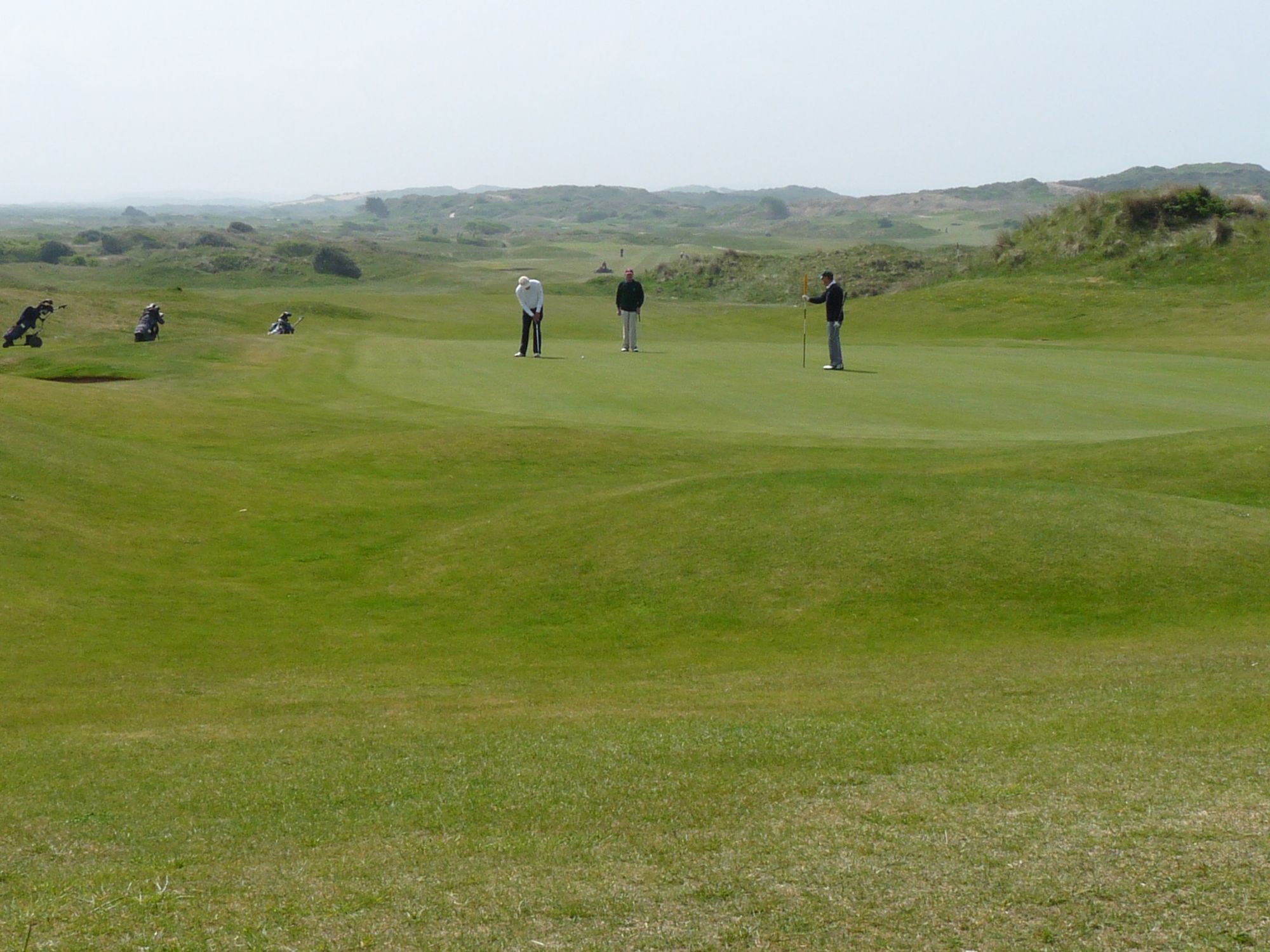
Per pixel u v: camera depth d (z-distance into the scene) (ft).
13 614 32.50
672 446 61.41
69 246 446.19
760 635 32.42
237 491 51.47
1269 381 80.79
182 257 367.04
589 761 20.53
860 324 152.35
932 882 14.32
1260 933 12.76
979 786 17.93
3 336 111.45
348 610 35.88
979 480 43.09
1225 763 18.57
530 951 13.00
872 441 62.39
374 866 15.76
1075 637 31.42
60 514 43.45
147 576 38.60
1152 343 117.19
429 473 56.65
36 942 13.46
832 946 12.87
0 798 19.24
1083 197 187.62
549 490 53.52
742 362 93.09
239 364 96.84
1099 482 50.03
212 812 18.52
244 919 14.01
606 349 105.29
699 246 549.95
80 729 23.73
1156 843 15.10
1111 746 19.85
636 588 36.32
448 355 99.96
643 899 14.24
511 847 16.34
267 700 26.48
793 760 20.02
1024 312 149.59
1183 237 168.35
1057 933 12.94
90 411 68.85
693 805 17.85
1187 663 27.45
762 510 40.98
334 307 160.66
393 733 23.25
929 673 27.99
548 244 604.08
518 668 29.91
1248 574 35.42
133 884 15.21
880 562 36.35
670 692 26.76
